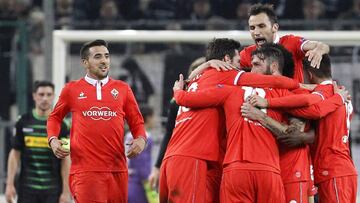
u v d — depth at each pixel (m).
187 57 39.25
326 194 27.00
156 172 32.47
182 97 25.78
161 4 50.03
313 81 27.25
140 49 39.34
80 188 27.11
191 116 25.94
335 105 26.36
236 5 49.84
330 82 26.92
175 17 49.72
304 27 40.69
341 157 27.05
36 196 33.06
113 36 37.97
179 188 25.53
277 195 25.25
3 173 40.34
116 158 27.34
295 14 49.72
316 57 26.66
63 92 27.56
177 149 25.81
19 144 33.25
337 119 26.97
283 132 25.48
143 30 40.56
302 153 26.22
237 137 25.36
